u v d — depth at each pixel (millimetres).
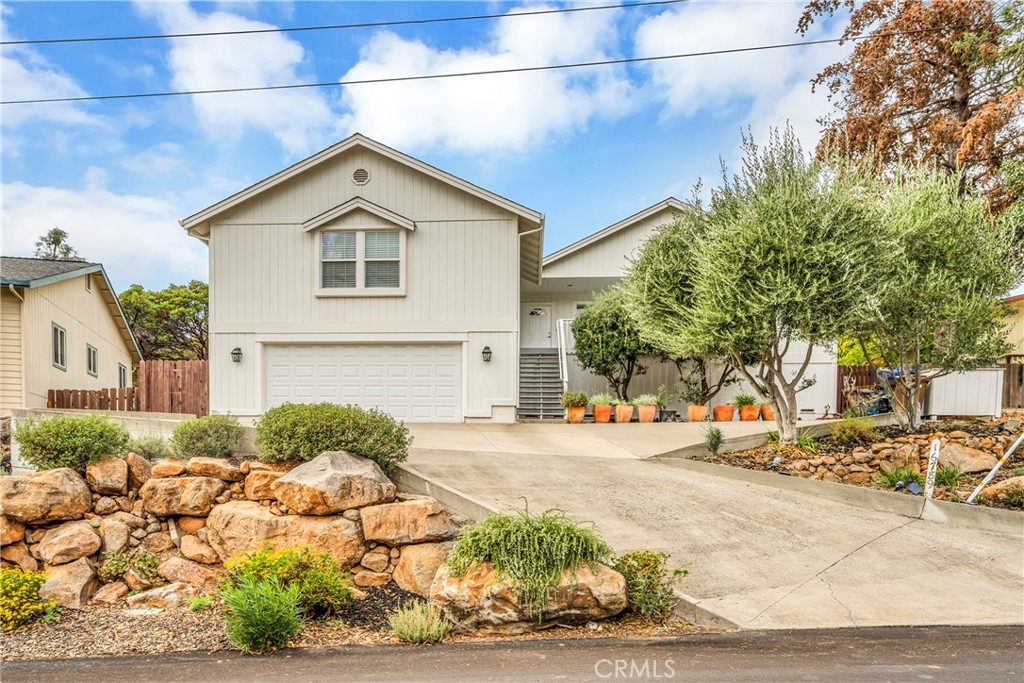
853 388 14750
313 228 14398
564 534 5359
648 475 8914
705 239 10039
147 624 5355
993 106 15359
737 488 8469
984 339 10531
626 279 11883
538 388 16484
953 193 11156
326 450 7016
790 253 8609
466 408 14430
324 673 4230
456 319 14500
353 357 14625
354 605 5672
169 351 35656
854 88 18625
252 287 14562
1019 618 5223
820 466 9023
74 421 7152
